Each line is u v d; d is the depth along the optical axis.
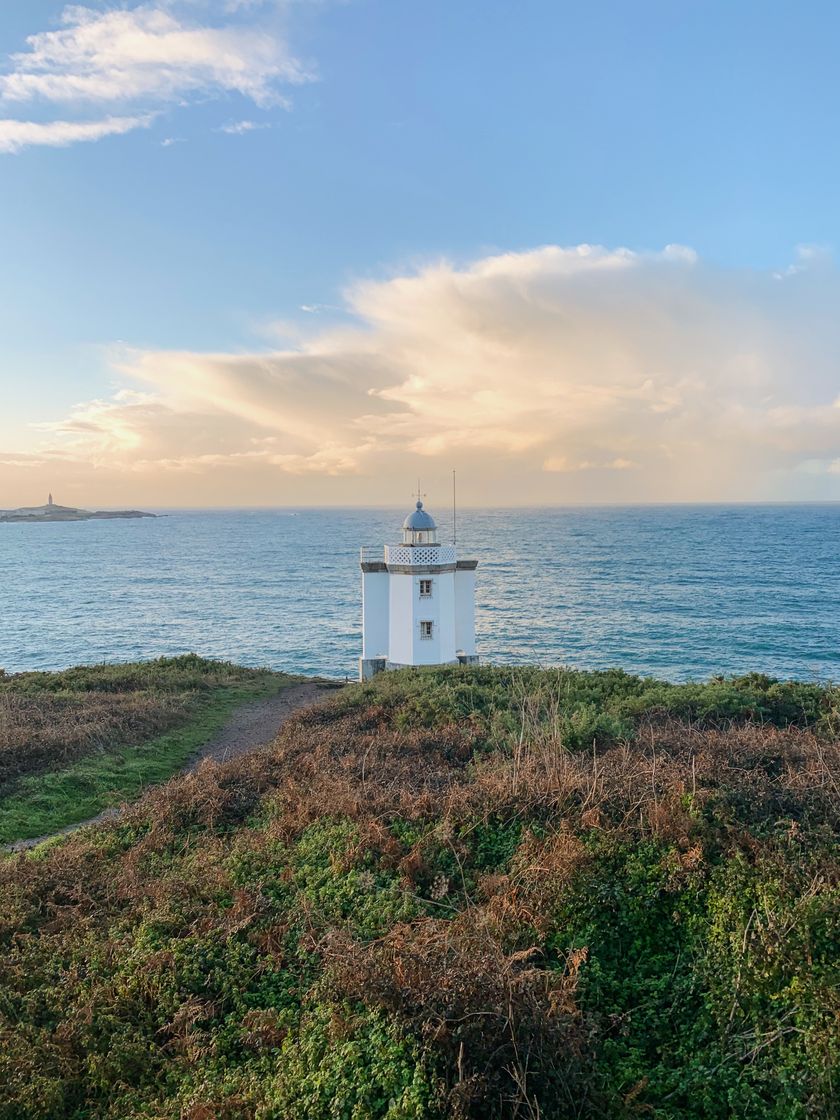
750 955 7.74
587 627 65.31
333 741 18.22
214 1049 7.55
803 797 10.95
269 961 8.86
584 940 8.49
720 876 8.95
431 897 9.95
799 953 7.55
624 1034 7.46
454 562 35.66
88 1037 7.73
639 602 79.94
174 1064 7.47
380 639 36.53
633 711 19.56
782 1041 6.95
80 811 16.97
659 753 13.88
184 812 14.16
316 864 11.21
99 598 93.25
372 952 8.02
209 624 72.25
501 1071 6.47
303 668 53.47
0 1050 7.42
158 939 9.46
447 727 18.38
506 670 28.08
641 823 10.28
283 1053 7.29
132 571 129.88
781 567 114.38
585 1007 7.75
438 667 30.86
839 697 19.44
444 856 10.85
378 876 10.48
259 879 10.91
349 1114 6.29
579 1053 6.75
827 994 7.07
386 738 17.80
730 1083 6.72
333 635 65.81
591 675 26.47
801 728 18.05
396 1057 6.64
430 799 12.44
